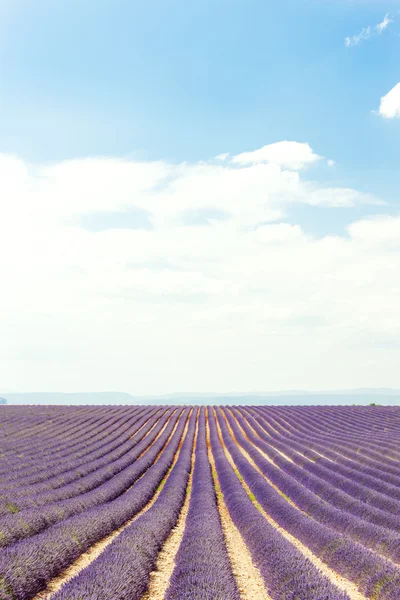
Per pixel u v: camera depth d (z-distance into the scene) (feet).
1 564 28.73
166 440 131.64
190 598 24.63
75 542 38.34
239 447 119.03
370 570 33.06
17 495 57.88
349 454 93.66
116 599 24.85
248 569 36.73
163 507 52.70
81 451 97.96
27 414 173.06
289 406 223.30
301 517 48.44
